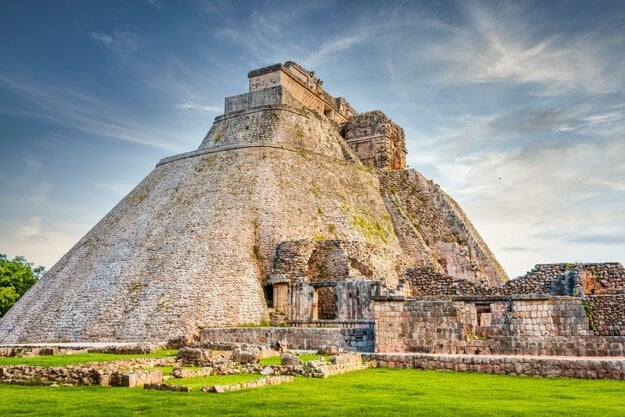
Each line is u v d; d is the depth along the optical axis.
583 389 14.08
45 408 11.00
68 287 37.84
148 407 11.04
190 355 19.58
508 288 33.44
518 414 10.53
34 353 24.33
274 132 51.66
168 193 44.69
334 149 56.16
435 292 35.38
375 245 41.31
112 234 42.16
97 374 14.55
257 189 42.78
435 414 10.49
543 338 19.64
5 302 51.41
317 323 32.19
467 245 48.69
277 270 36.72
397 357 19.53
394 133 62.84
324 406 11.23
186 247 36.88
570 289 31.61
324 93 64.81
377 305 22.25
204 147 54.16
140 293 34.16
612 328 27.28
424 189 52.44
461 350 20.59
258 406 11.18
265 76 57.12
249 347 22.83
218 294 33.41
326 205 45.00
